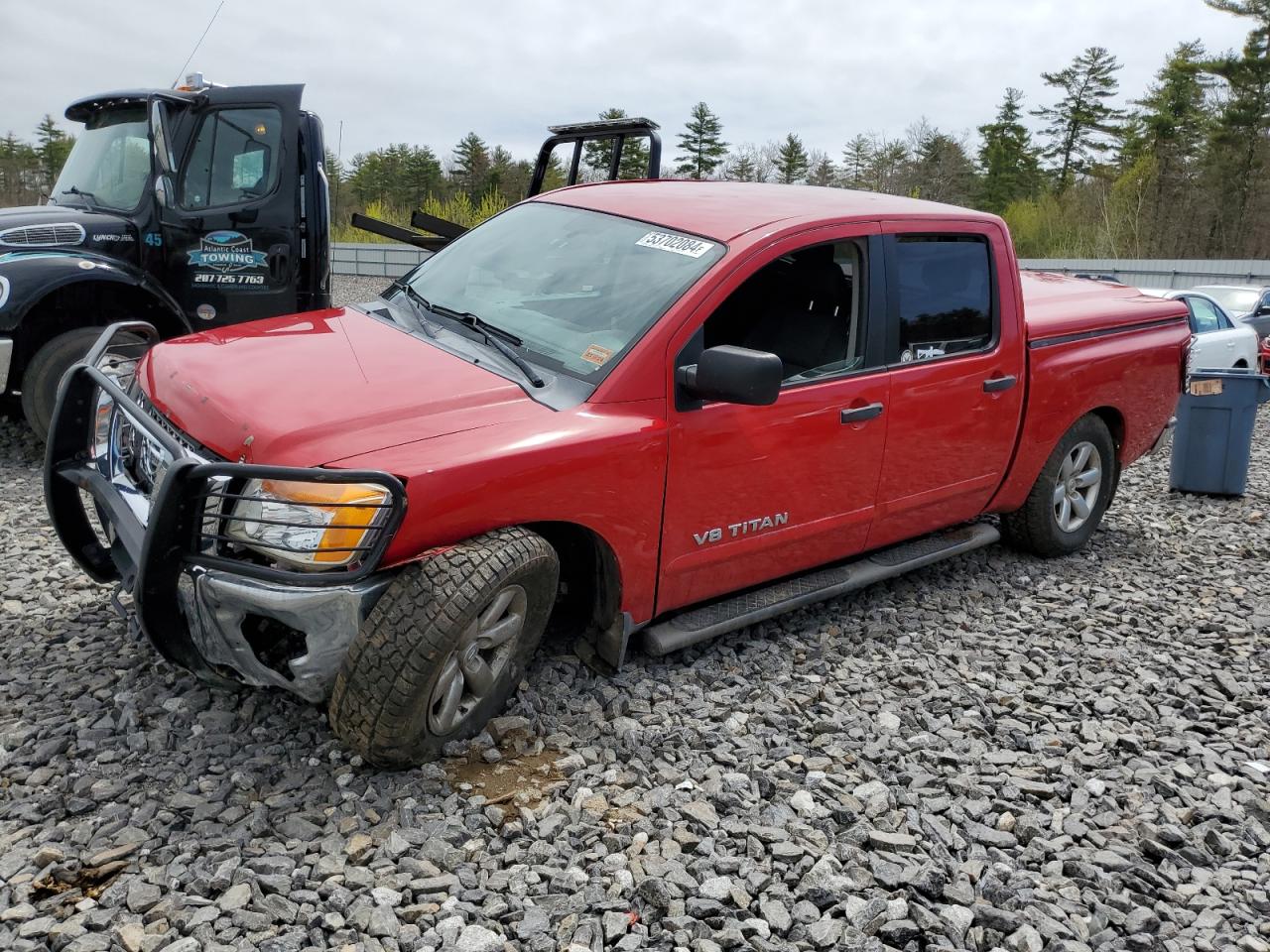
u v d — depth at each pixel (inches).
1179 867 125.0
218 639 122.2
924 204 192.5
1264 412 518.6
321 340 151.4
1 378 261.6
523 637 135.0
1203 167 2192.4
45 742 130.6
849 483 172.7
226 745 132.5
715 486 151.9
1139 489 322.7
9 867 108.0
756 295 155.6
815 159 3134.8
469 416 131.0
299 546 118.5
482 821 121.3
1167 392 245.6
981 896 116.1
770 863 118.2
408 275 182.7
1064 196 2358.5
